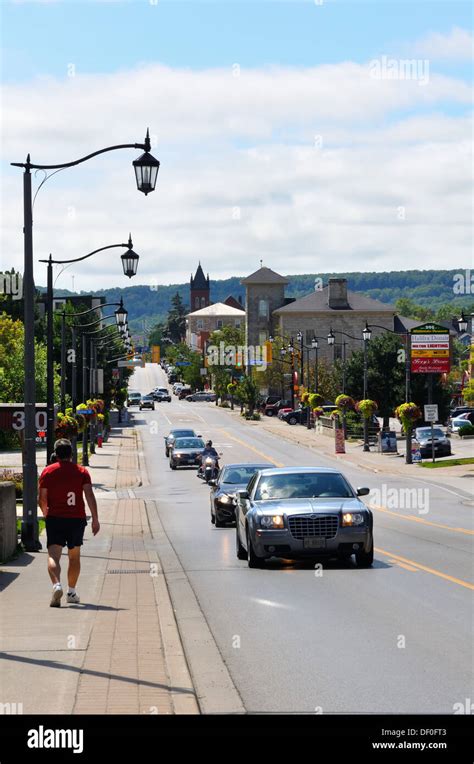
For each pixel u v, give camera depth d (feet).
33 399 75.61
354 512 63.98
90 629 42.39
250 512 65.41
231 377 495.00
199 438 230.68
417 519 107.65
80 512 49.29
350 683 33.81
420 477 183.42
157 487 171.83
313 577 60.29
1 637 40.52
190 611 48.78
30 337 75.66
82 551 78.48
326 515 63.52
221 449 268.62
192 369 653.30
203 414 457.68
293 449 270.46
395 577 59.72
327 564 67.15
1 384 294.66
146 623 43.93
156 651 37.78
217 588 56.59
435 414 212.84
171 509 128.16
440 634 42.09
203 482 180.34
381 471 200.75
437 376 313.94
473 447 265.95
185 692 31.78
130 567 66.80
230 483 103.55
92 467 213.66
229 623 45.39
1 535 67.00
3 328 334.85
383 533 90.07
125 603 49.90
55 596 48.16
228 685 33.65
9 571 62.28
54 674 33.96
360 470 206.90
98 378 256.93
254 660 37.52
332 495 67.36
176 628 42.83
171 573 63.72
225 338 534.37
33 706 30.19
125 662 35.86
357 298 506.48
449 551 74.33
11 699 30.86
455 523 102.22
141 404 493.77
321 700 31.65
